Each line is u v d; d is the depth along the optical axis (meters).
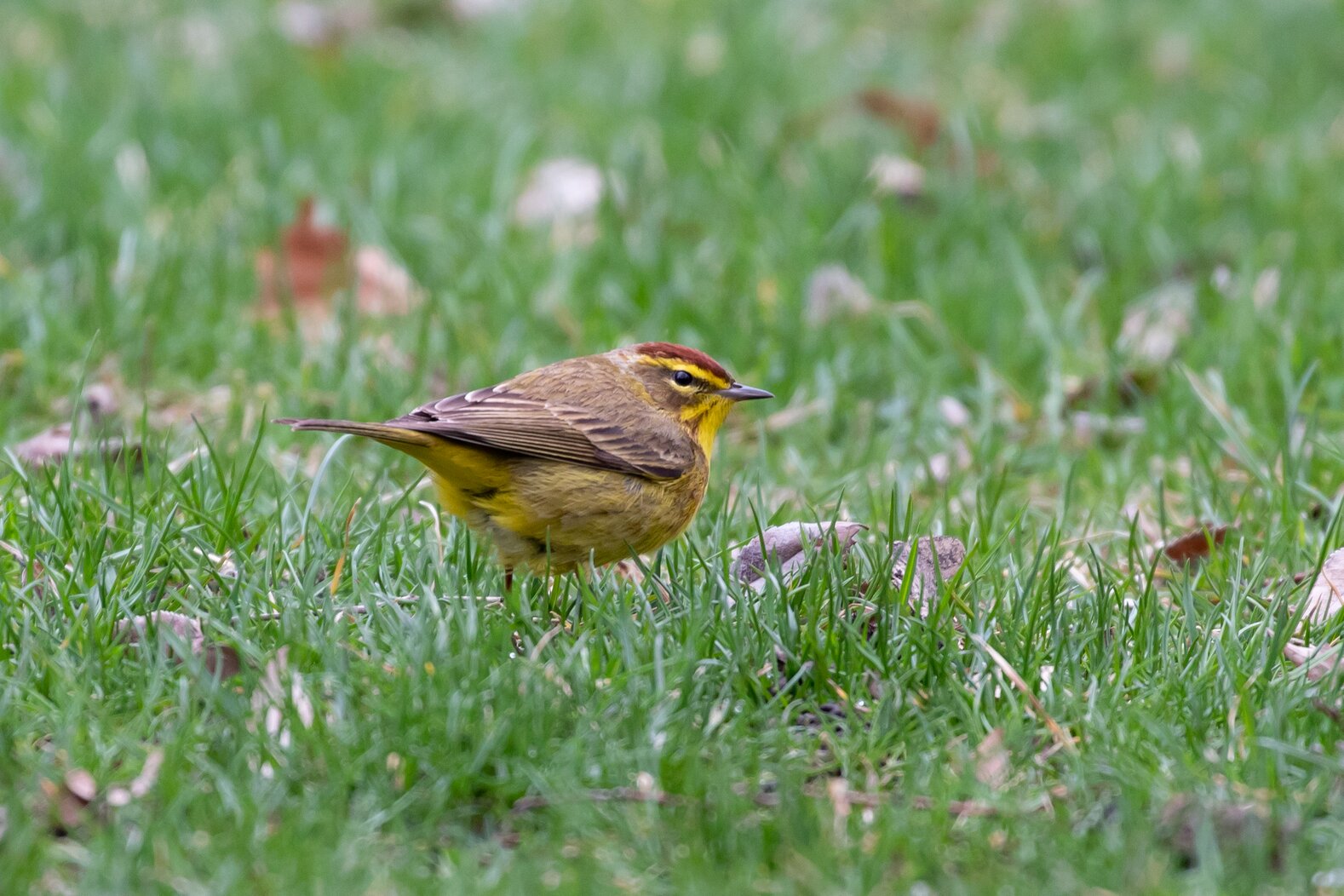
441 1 24.00
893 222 16.20
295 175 17.22
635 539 9.87
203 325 13.71
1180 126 19.88
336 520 10.14
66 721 7.59
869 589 9.22
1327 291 14.88
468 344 13.84
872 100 19.61
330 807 7.13
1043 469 12.51
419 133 18.73
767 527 10.16
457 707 7.57
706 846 6.99
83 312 13.80
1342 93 21.38
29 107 18.59
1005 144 18.92
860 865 6.75
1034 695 8.28
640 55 21.67
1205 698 8.13
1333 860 6.81
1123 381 13.47
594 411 9.76
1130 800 7.21
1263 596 9.55
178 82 19.81
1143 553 10.68
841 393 13.39
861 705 8.24
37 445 11.64
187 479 10.49
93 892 6.49
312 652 8.25
